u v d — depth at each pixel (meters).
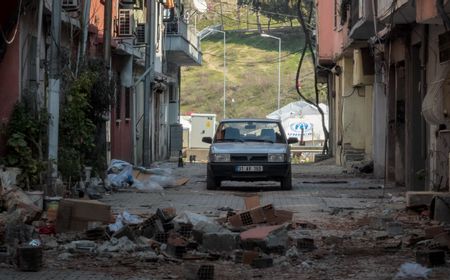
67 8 24.34
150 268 12.00
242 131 28.64
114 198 23.64
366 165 36.81
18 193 17.12
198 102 107.94
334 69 47.16
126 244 13.45
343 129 43.06
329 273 11.70
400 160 28.78
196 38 61.53
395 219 17.89
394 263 12.45
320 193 25.78
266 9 87.38
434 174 22.39
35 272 11.56
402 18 23.97
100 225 14.80
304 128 76.94
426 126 24.88
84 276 11.30
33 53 23.02
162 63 51.75
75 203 14.80
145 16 43.75
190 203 22.25
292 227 16.34
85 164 25.14
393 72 29.36
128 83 38.97
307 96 104.31
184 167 44.78
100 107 25.38
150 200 23.09
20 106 20.81
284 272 11.80
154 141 51.34
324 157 52.53
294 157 62.62
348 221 17.78
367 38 31.34
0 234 13.79
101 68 25.50
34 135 20.38
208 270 11.21
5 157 19.78
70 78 23.17
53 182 19.69
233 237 13.27
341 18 38.94
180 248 12.95
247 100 107.38
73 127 22.88
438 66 21.98
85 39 24.59
